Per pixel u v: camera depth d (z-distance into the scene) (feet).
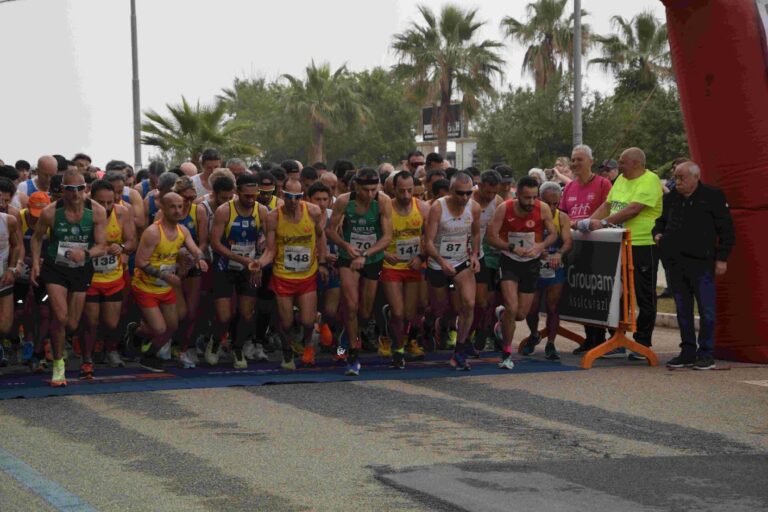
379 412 26.71
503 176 39.73
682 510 17.26
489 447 22.59
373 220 33.55
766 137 34.37
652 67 156.04
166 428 24.82
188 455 22.02
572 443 22.97
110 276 33.04
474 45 165.17
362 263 32.78
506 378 32.32
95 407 27.61
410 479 19.58
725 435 23.77
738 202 34.60
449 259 33.63
